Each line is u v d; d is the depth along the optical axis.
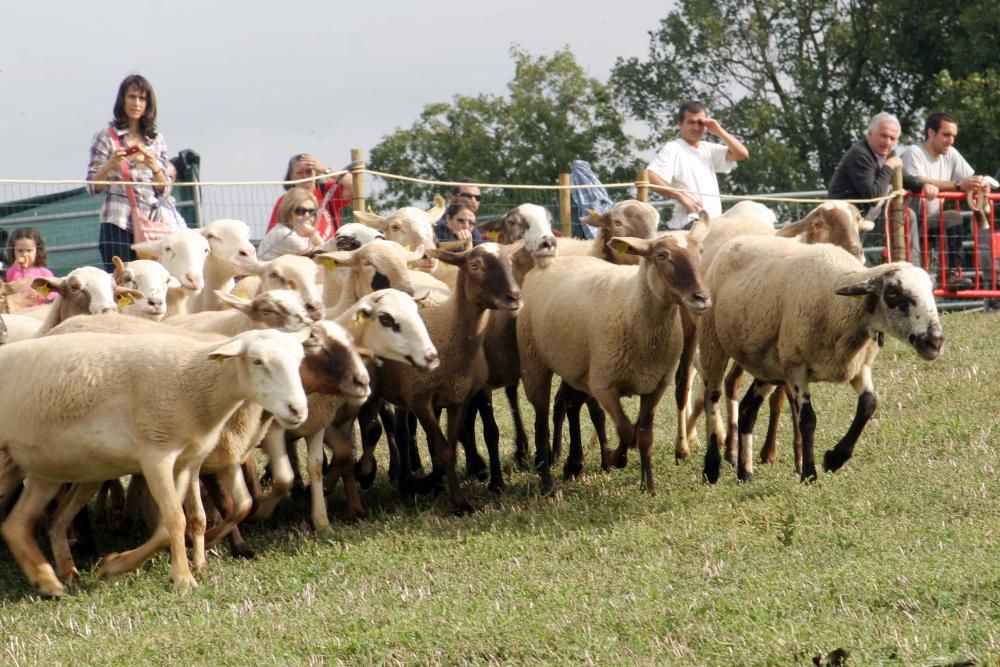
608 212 15.35
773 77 43.34
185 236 15.04
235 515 11.57
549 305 13.56
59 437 10.63
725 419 16.27
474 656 8.30
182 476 10.94
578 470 13.84
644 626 8.48
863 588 8.77
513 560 10.56
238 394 10.62
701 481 13.24
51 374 10.67
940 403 15.25
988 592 8.47
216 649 8.93
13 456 10.88
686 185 19.30
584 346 13.12
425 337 12.40
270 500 12.40
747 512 11.32
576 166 22.91
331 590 10.33
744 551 10.21
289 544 12.01
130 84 16.45
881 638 7.83
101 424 10.61
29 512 10.98
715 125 19.59
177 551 10.70
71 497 11.46
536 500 12.75
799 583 8.99
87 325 11.88
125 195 16.42
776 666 7.65
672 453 14.81
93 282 13.31
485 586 9.81
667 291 12.27
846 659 7.55
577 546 10.86
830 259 12.32
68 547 11.45
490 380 14.09
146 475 10.60
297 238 16.45
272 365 10.47
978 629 7.84
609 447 15.02
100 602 10.38
